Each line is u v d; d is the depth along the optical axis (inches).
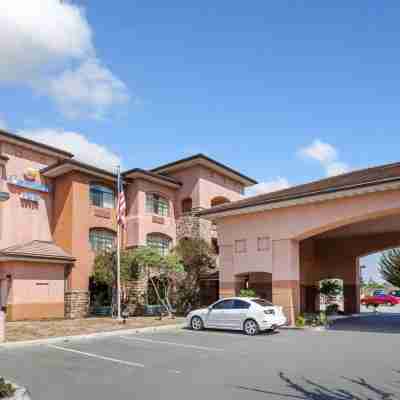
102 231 1203.9
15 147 1098.1
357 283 1266.0
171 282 1225.4
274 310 765.9
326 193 820.6
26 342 636.7
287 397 343.3
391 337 697.0
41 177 1151.0
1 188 1050.7
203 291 1230.3
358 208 812.6
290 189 1036.5
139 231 1223.5
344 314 1232.8
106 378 413.4
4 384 352.8
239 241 975.0
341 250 1269.7
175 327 853.2
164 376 420.8
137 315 1145.4
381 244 1186.6
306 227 876.0
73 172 1134.4
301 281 1252.5
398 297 2062.0
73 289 1089.4
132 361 502.6
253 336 725.3
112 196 1248.8
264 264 926.4
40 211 1138.7
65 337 688.4
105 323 918.4
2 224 1042.7
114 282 1100.5
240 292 954.7
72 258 1091.3
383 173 846.5
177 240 1342.3
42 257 1025.5
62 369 458.0
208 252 1246.3
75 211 1123.3
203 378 411.2
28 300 1008.2
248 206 932.6
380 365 465.4
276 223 921.5
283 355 537.0
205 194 1342.3
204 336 727.7
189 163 1326.3
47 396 351.3
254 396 346.9
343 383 386.9
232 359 511.8
